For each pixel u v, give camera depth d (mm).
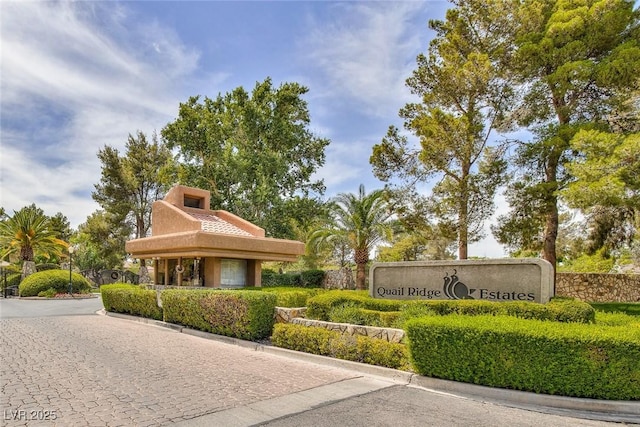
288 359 7973
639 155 10125
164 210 16656
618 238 17188
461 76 17031
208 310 10703
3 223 29422
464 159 17875
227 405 5156
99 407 5047
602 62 14312
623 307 15102
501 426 4594
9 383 6059
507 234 16797
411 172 19219
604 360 5297
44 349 8602
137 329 11773
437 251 30938
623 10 14383
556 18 15523
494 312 8352
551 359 5488
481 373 5871
